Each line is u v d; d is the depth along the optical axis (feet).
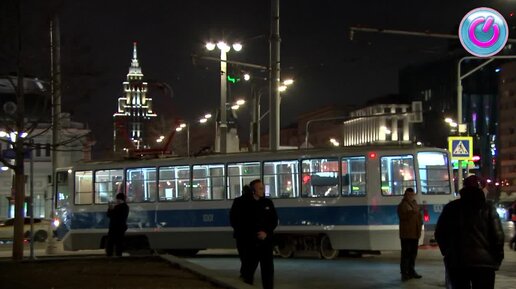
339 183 66.69
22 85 60.03
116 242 64.18
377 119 476.54
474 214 25.67
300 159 68.69
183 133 241.55
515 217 80.33
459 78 110.01
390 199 64.95
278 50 84.99
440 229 26.45
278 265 61.11
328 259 67.31
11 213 219.00
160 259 54.95
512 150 428.56
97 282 40.73
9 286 39.27
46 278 42.96
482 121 480.23
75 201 80.64
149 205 75.92
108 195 78.84
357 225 65.41
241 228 38.75
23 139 59.88
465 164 105.29
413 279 48.57
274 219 38.60
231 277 40.88
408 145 66.13
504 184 430.20
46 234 120.67
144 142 263.29
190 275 44.14
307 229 67.51
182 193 74.33
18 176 59.26
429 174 65.87
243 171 71.36
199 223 72.84
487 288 25.49
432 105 508.53
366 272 54.65
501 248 25.64
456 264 25.58
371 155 65.82
